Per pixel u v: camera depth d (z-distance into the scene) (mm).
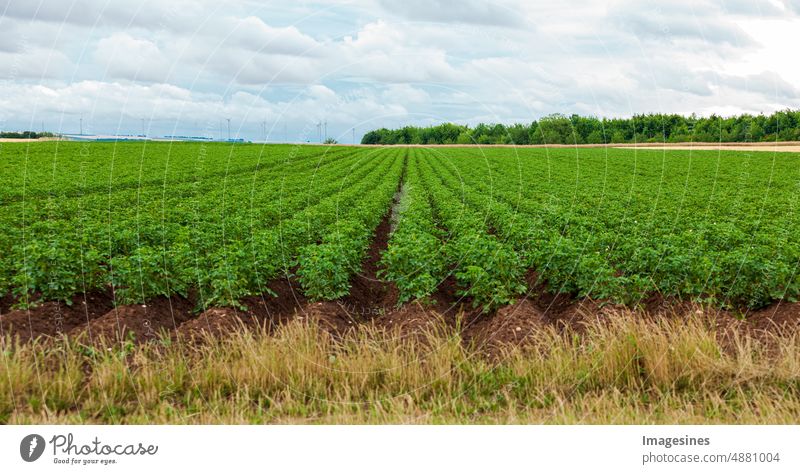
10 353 9367
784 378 8805
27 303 11062
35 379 8805
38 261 11719
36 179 39188
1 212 22172
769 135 101188
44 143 78062
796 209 25625
